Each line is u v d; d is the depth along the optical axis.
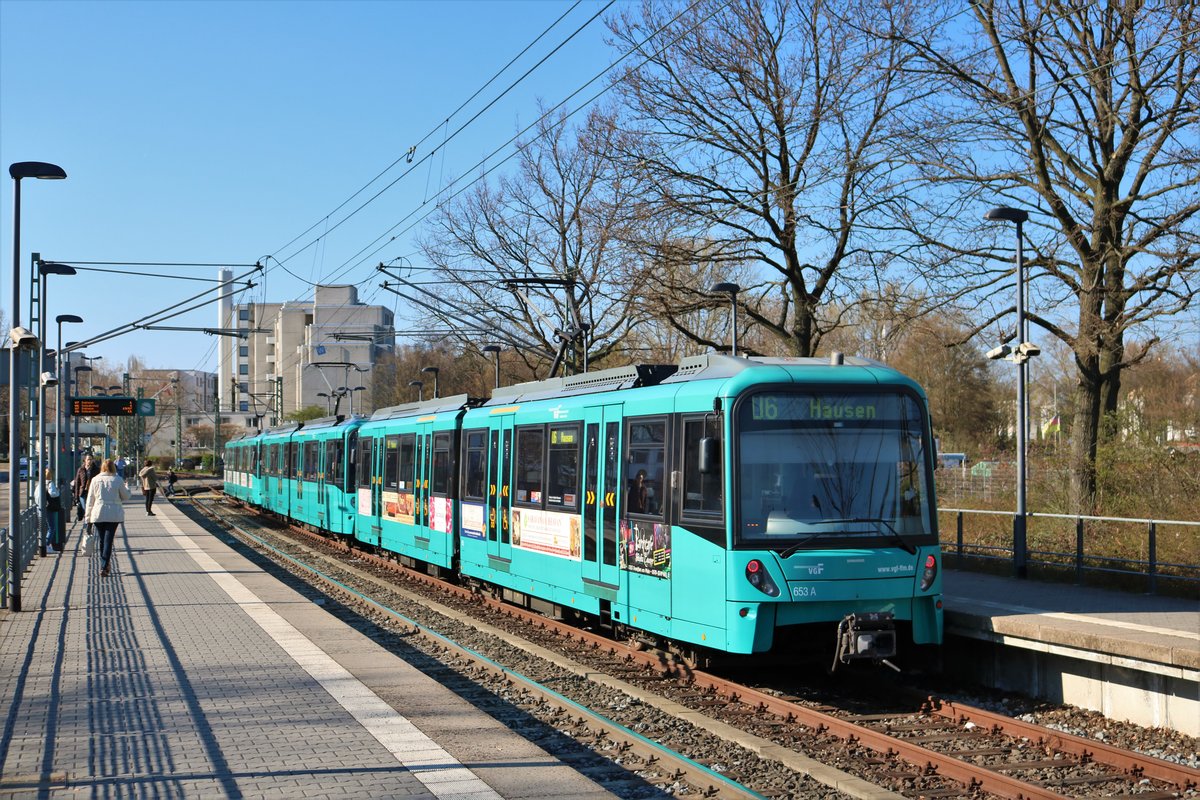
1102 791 8.41
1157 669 10.01
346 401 92.19
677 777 8.58
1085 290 21.84
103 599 17.09
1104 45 21.39
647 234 27.95
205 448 123.25
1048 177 22.56
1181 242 20.30
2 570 16.53
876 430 11.73
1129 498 21.38
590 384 15.04
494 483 17.77
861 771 8.96
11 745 8.44
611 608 13.66
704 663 12.67
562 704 10.95
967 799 8.27
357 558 28.16
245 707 9.74
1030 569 16.86
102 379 118.44
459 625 16.66
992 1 22.94
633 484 13.15
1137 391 38.69
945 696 11.98
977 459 43.88
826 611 11.24
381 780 7.51
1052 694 11.56
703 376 12.34
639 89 27.72
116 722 9.18
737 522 11.16
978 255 23.19
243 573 20.88
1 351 22.72
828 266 27.14
